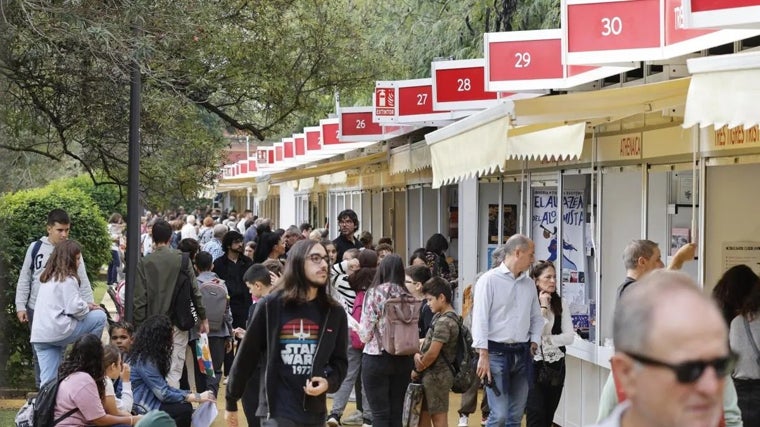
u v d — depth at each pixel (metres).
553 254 13.55
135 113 13.34
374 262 13.04
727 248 9.61
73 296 12.44
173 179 21.12
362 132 19.48
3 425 12.37
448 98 13.95
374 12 25.47
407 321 10.75
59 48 15.02
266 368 7.66
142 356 11.33
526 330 10.46
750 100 5.75
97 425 9.32
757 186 9.56
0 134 12.55
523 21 21.66
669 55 8.34
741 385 7.93
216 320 14.48
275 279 11.99
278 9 21.09
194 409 11.75
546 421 10.75
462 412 13.04
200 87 20.23
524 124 10.05
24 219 15.72
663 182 10.81
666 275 2.62
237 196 70.25
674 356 2.47
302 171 27.95
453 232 20.34
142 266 13.30
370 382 10.93
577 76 10.70
